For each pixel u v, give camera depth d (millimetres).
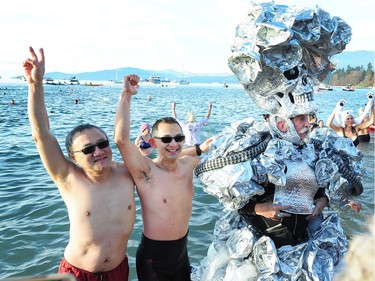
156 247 3260
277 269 2869
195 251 4938
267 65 2932
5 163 9922
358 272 1042
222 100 45594
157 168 3322
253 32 2889
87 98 45000
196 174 3123
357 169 3244
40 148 2984
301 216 3059
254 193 2879
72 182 3055
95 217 3010
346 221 5152
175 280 3373
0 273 4531
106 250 3025
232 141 2957
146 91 80625
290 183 3016
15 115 22938
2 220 6055
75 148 2990
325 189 3176
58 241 5324
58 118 21031
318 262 2953
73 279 1595
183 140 3320
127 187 3182
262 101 3127
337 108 11117
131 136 13938
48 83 136375
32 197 7109
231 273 2982
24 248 5113
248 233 3055
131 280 4387
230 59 3002
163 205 3250
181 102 39656
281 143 3006
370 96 10750
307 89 3004
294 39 2930
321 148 3252
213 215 6145
